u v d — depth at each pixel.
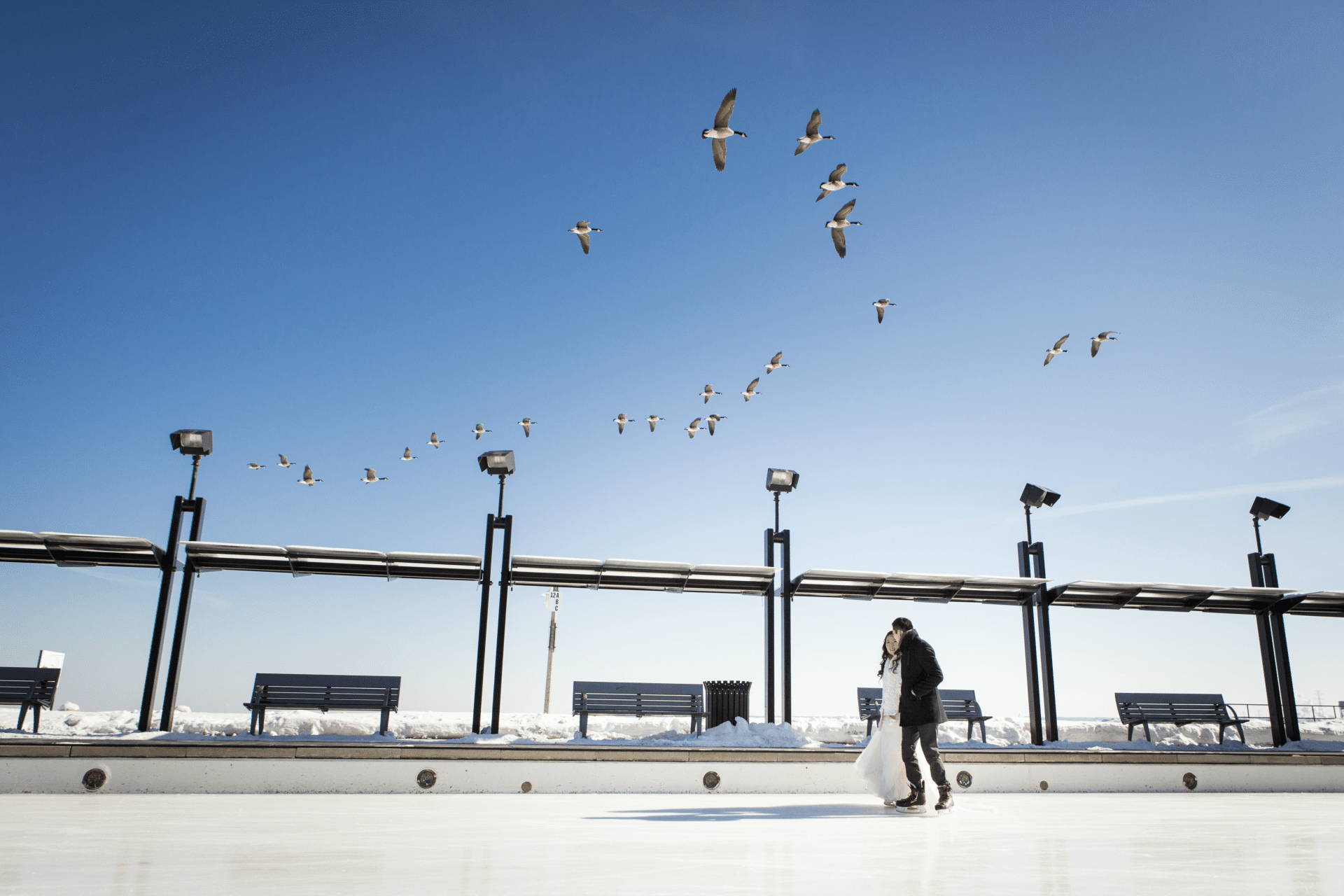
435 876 3.91
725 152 12.41
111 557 12.99
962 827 6.41
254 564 13.35
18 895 3.39
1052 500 15.79
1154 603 16.00
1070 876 4.05
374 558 13.26
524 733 15.31
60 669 12.97
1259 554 17.25
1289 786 12.06
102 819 6.52
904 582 14.80
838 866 4.32
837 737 16.31
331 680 13.23
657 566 13.84
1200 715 16.64
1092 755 11.49
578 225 16.14
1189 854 4.96
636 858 4.59
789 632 14.61
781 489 15.30
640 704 14.10
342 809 7.59
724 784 10.44
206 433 13.35
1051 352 18.66
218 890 3.53
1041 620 15.36
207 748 9.50
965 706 15.43
